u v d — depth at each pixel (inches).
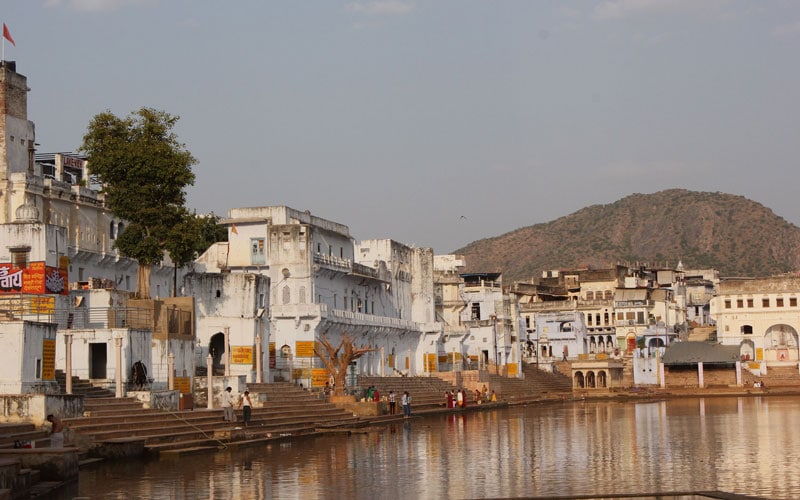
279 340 3417.8
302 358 3395.7
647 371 5674.2
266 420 2405.3
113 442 1813.5
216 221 4188.0
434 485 1505.9
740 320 5693.9
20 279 2171.5
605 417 3245.6
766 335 5669.3
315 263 3654.0
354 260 4387.3
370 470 1688.0
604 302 6451.8
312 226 3732.8
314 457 1891.0
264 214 3690.9
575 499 1350.9
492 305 5339.6
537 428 2709.2
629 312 6387.8
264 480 1556.3
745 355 5684.1
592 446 2116.1
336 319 3567.9
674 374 5649.6
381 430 2637.8
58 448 1547.7
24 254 2359.7
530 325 6363.2
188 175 2741.1
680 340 6476.4
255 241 3654.0
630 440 2260.1
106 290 2488.9
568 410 3841.0
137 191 2687.0
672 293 6988.2
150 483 1520.7
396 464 1776.6
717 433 2447.1
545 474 1630.2
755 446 2080.5
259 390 2711.6
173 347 2471.7
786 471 1641.2
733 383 5492.1
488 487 1481.3
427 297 4820.4
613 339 6412.4
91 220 2982.3
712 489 1446.9
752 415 3223.4
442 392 4030.5
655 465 1744.6
